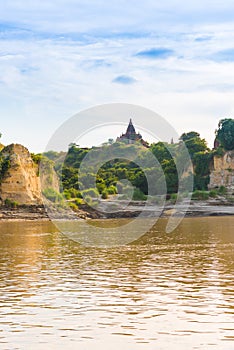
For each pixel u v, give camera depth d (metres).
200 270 47.12
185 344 28.23
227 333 29.72
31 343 28.56
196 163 157.12
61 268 49.09
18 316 33.09
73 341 28.81
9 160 115.94
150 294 38.25
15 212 110.44
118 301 36.41
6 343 28.59
